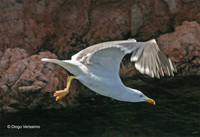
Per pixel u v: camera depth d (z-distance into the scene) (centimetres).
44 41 1466
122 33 1485
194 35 1402
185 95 1130
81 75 519
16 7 1386
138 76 1322
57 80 1098
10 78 1075
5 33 1373
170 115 993
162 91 1173
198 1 1546
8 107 1052
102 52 492
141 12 1498
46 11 1466
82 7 1509
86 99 1150
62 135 885
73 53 1455
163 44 1393
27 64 1105
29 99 1060
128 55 1426
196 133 877
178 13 1527
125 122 959
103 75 519
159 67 407
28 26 1412
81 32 1485
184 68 1337
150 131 898
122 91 548
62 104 1072
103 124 951
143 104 1084
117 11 1512
